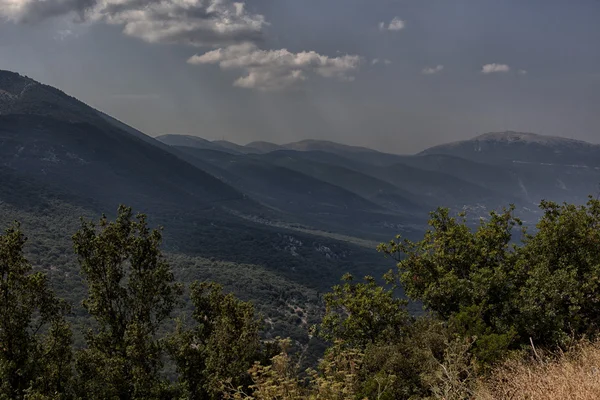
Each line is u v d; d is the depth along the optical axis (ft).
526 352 25.86
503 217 50.19
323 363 26.00
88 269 52.75
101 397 46.52
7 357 44.52
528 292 33.91
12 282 45.01
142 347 49.55
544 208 47.26
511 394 18.52
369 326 46.29
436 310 44.19
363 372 28.12
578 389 16.30
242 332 44.88
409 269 51.21
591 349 22.03
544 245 41.01
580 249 38.65
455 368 21.44
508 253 46.93
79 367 48.83
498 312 37.37
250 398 22.57
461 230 49.88
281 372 23.21
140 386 47.11
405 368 27.40
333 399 20.99
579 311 32.50
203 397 49.08
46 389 43.88
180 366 51.39
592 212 43.96
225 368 43.04
